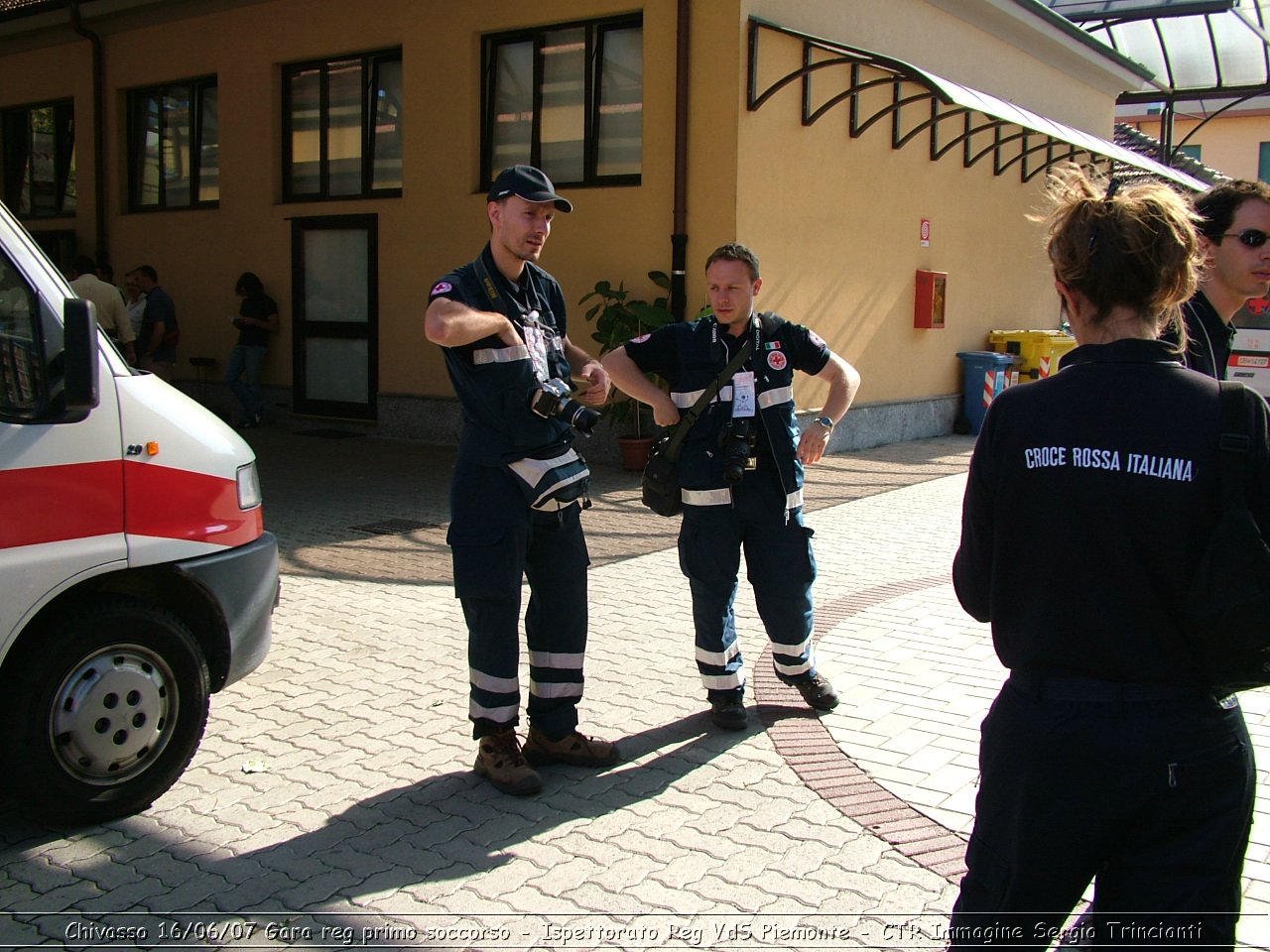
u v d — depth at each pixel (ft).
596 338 34.76
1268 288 10.28
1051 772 6.60
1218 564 6.21
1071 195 7.13
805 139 36.55
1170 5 55.47
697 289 34.55
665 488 14.44
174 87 47.91
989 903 6.97
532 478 12.69
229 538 13.15
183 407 12.98
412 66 39.70
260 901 10.61
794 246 36.55
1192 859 6.41
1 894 10.68
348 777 13.41
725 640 14.75
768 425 14.29
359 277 42.63
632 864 11.37
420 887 10.90
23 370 11.34
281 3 42.98
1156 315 6.87
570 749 13.70
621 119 36.04
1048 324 57.06
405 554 24.72
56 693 11.53
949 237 46.44
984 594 7.31
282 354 45.03
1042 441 6.73
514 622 13.01
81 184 50.80
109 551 11.87
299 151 44.21
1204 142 93.97
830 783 13.25
